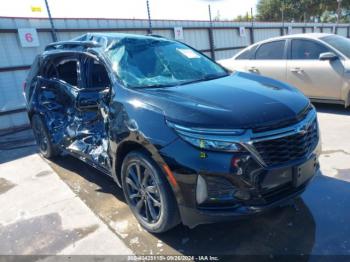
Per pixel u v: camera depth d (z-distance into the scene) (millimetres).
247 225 2717
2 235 2908
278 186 2287
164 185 2381
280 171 2236
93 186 3754
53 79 4191
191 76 3271
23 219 3156
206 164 2125
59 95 4012
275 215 2814
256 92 2637
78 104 2998
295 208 2891
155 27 10828
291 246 2412
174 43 3836
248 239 2543
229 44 14203
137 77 3039
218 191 2158
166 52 3545
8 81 7625
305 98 2740
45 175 4223
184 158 2172
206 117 2197
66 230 2885
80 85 3592
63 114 3971
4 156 5277
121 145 2688
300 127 2330
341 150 4121
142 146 2502
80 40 3869
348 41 6324
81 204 3338
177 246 2535
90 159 3441
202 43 12844
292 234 2545
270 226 2674
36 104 4523
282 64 6418
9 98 7680
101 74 3395
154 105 2457
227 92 2631
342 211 2781
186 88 2771
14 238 2842
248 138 2125
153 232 2668
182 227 2768
